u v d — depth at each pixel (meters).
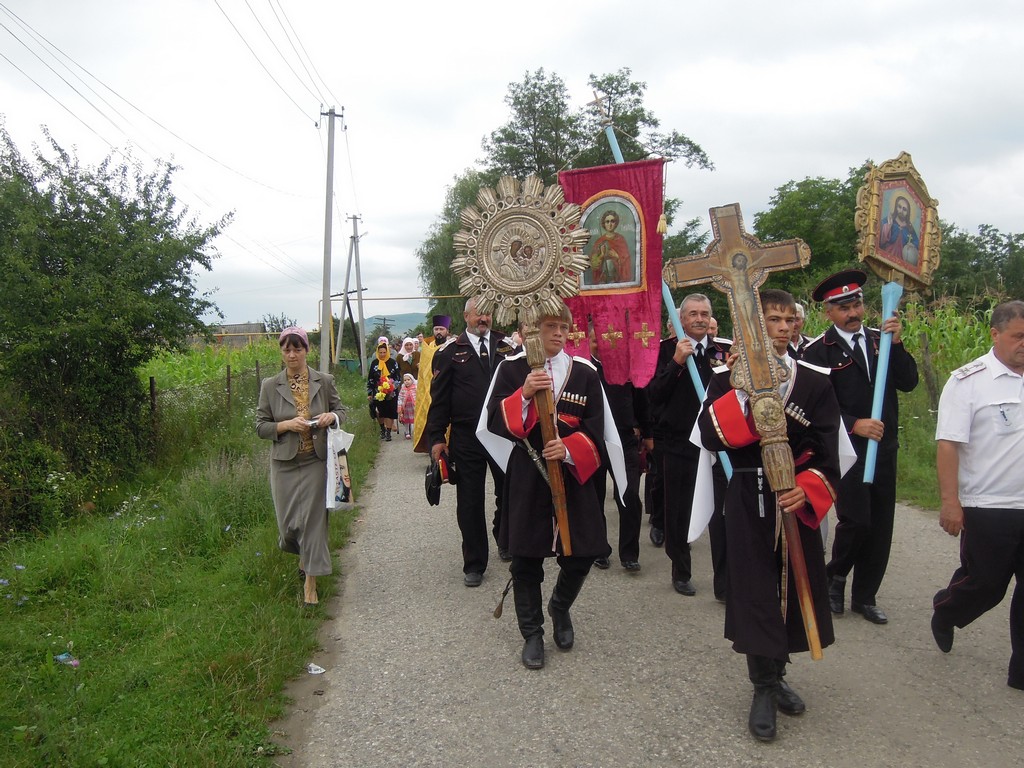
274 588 5.16
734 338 3.47
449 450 5.70
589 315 5.82
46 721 3.28
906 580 5.22
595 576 5.56
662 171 5.70
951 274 28.72
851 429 4.40
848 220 31.39
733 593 3.30
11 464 6.54
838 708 3.49
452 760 3.17
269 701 3.64
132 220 8.42
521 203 4.09
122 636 4.42
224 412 11.42
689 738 3.27
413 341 14.11
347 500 4.91
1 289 7.26
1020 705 3.47
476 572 5.46
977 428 3.59
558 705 3.60
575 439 3.94
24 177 7.72
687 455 5.04
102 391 8.10
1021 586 3.55
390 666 4.11
